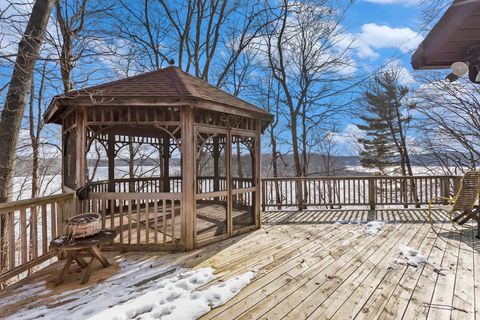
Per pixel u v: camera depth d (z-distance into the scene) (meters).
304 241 4.24
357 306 2.35
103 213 3.88
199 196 4.01
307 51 11.45
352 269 3.13
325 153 16.75
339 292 2.60
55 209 3.52
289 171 16.12
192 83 4.67
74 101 3.65
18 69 4.17
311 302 2.42
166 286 2.75
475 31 2.41
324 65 11.37
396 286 2.71
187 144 3.84
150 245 3.86
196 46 11.49
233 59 12.06
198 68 11.63
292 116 11.14
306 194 7.03
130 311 2.29
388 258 3.47
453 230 4.78
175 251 3.84
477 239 4.25
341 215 6.18
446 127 10.12
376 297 2.50
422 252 3.66
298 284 2.78
